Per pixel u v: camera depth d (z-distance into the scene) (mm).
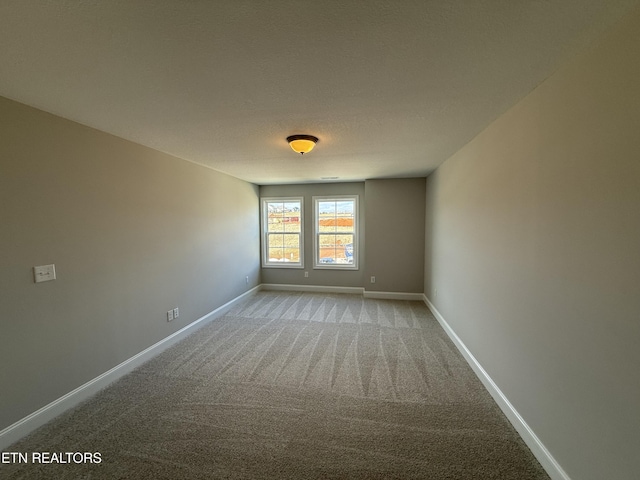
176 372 2568
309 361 2768
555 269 1466
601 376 1181
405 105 1862
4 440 1696
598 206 1192
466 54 1303
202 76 1481
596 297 1205
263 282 5809
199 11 1009
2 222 1699
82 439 1761
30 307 1838
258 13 1021
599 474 1192
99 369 2312
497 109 1937
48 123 1937
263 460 1600
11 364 1741
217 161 3475
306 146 2488
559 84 1430
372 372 2553
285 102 1805
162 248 3027
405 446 1694
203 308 3768
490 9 1020
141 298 2746
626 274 1068
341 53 1288
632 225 1043
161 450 1671
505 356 1987
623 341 1083
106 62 1338
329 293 5461
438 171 3904
